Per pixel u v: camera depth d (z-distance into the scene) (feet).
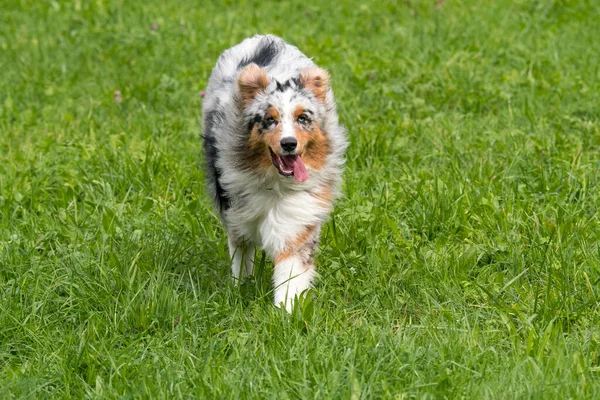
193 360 23.66
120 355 23.79
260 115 25.89
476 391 21.44
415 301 27.02
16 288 27.20
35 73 48.08
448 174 34.73
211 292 28.04
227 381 21.99
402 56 48.42
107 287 27.22
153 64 49.26
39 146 38.83
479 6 57.82
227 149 26.96
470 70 45.80
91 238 30.89
